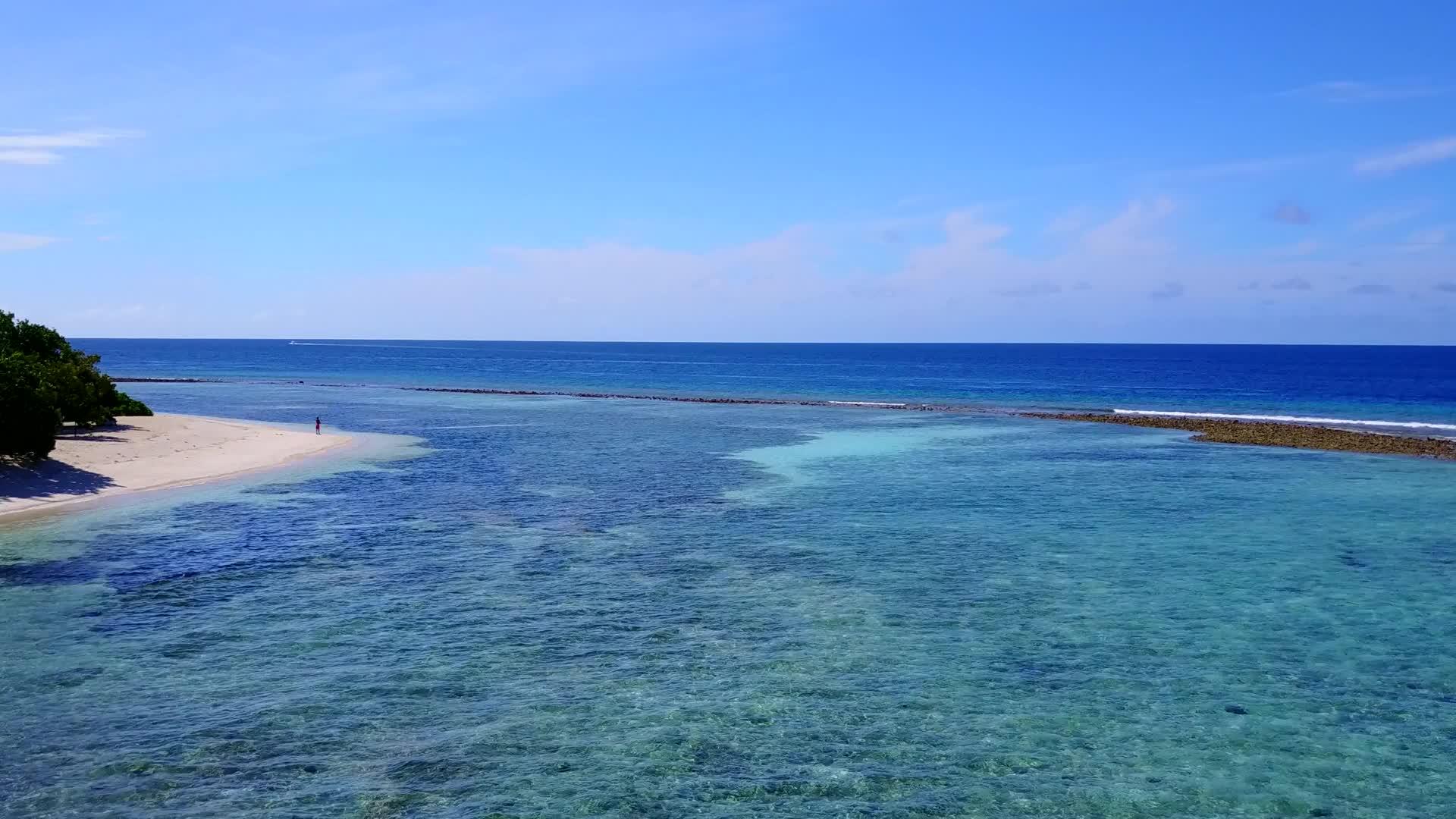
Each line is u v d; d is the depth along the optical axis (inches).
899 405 3467.0
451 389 4402.1
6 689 650.2
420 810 490.0
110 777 523.2
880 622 817.5
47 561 1010.1
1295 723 608.1
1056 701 641.6
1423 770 543.5
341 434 2348.7
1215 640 770.2
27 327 2046.0
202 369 6820.9
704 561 1037.8
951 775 534.6
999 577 973.2
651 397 3887.8
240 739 573.3
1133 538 1160.8
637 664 708.0
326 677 677.3
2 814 479.2
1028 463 1865.2
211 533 1159.6
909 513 1327.5
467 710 620.4
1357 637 780.0
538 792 510.9
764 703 634.8
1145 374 6427.2
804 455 1995.6
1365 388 4635.8
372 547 1097.4
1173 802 506.3
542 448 2096.5
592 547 1107.3
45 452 1462.8
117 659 710.5
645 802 501.7
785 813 491.5
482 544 1115.3
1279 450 2063.2
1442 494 1493.6
